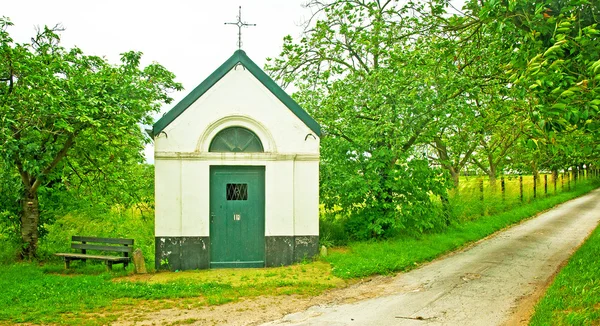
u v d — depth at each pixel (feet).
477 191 75.15
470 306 27.45
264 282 34.01
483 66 44.55
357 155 50.55
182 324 24.99
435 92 46.55
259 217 40.27
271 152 40.06
